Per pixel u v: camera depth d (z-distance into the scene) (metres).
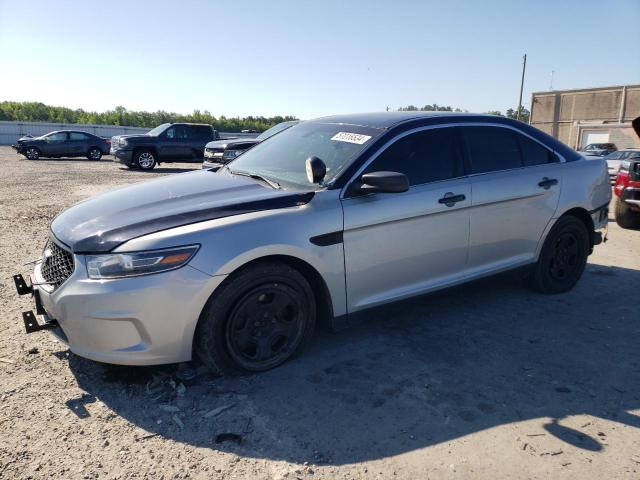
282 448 2.55
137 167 20.61
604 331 4.07
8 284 4.94
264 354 3.25
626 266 6.01
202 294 2.88
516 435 2.69
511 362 3.51
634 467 2.45
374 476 2.37
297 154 3.99
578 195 4.72
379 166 3.60
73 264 2.90
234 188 3.54
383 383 3.20
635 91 44.00
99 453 2.49
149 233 2.88
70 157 27.83
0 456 2.45
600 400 3.05
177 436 2.64
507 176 4.24
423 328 4.07
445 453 2.54
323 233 3.25
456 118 4.15
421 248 3.76
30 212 9.11
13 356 3.44
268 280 3.13
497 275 4.34
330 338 3.85
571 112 49.06
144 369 3.24
